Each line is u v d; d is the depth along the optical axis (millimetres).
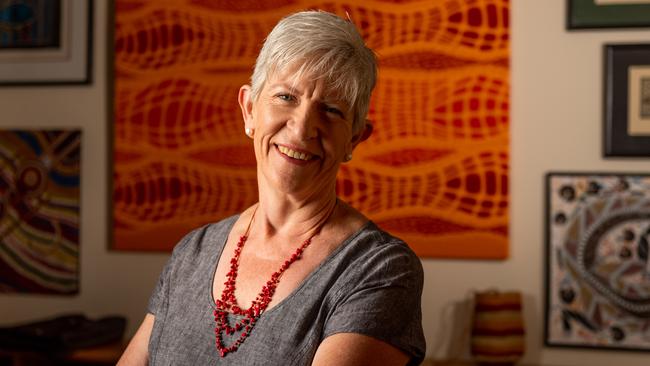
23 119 3049
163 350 1095
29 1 3021
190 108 2932
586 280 2715
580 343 2717
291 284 1035
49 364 2658
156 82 2951
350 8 2830
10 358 2807
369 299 971
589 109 2730
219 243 1182
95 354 2576
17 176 3045
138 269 2988
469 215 2773
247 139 2898
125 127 2971
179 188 2939
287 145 1039
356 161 2832
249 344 1014
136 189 2965
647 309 2678
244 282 1084
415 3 2795
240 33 2904
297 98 1043
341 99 1039
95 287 3010
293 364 975
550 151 2750
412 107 2803
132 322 2988
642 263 2684
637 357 2688
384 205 2818
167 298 1178
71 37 3000
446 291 2803
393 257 1021
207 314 1075
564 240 2727
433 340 2807
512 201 2777
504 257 2752
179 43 2938
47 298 3047
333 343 948
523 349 2605
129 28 2965
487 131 2760
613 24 2686
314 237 1078
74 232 3014
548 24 2744
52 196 3023
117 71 2971
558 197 2730
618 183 2699
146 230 2959
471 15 2770
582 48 2729
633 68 2688
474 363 2730
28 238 3041
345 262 1034
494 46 2756
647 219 2682
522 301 2762
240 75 2906
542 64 2746
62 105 3025
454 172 2781
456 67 2775
